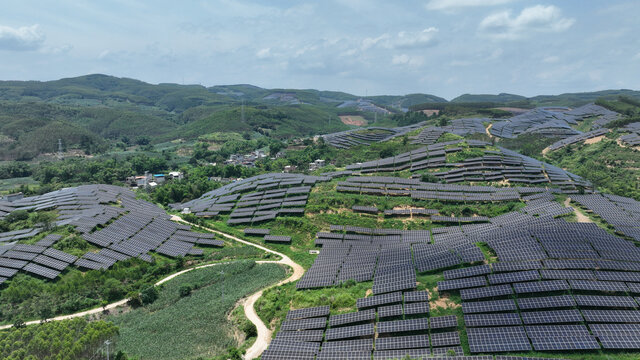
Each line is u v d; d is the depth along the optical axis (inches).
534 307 3051.2
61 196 7401.6
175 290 4739.2
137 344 3641.7
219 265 5295.3
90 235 5467.5
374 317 3371.1
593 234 3966.5
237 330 3762.3
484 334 2945.4
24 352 3221.0
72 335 3462.1
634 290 3058.6
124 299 4584.2
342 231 5890.8
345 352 3043.8
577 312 2938.0
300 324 3548.2
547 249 3656.5
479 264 3742.6
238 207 7130.9
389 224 5920.3
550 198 5748.0
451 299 3400.6
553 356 2699.3
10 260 4795.8
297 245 5831.7
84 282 4628.4
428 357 2792.8
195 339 3688.5
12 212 6309.1
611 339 2694.4
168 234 6186.0
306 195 6909.5
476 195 6284.5
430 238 5162.4
